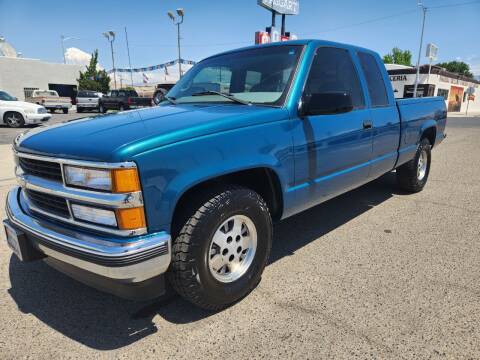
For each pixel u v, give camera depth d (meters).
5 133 13.52
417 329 2.44
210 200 2.42
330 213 4.79
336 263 3.38
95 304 2.80
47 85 38.94
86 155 2.11
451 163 8.37
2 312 2.71
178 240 2.35
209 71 3.74
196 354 2.25
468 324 2.48
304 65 3.17
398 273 3.18
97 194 2.08
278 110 2.88
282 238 3.99
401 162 4.93
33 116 15.91
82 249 2.12
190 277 2.38
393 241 3.88
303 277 3.13
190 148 2.27
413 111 4.92
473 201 5.28
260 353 2.24
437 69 38.00
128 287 2.21
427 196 5.54
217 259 2.57
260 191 3.07
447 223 4.39
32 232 2.40
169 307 2.74
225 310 2.68
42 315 2.68
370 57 4.23
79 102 29.69
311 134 3.10
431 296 2.82
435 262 3.38
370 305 2.71
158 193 2.14
